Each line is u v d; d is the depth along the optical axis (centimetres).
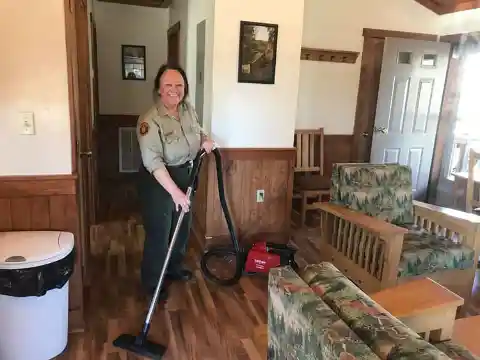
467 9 444
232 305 271
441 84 478
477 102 500
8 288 185
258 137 348
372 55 461
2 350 196
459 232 276
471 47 453
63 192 218
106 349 221
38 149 211
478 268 338
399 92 468
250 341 233
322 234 310
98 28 537
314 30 436
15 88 202
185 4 435
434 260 257
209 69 335
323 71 448
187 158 263
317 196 437
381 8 453
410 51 460
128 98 566
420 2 462
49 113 208
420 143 490
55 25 200
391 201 302
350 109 467
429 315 164
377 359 98
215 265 327
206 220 347
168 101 250
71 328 235
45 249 197
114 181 570
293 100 349
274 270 148
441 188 505
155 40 560
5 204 212
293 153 357
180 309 263
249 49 328
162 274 236
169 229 268
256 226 362
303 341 121
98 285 289
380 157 482
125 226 405
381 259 250
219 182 289
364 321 116
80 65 303
